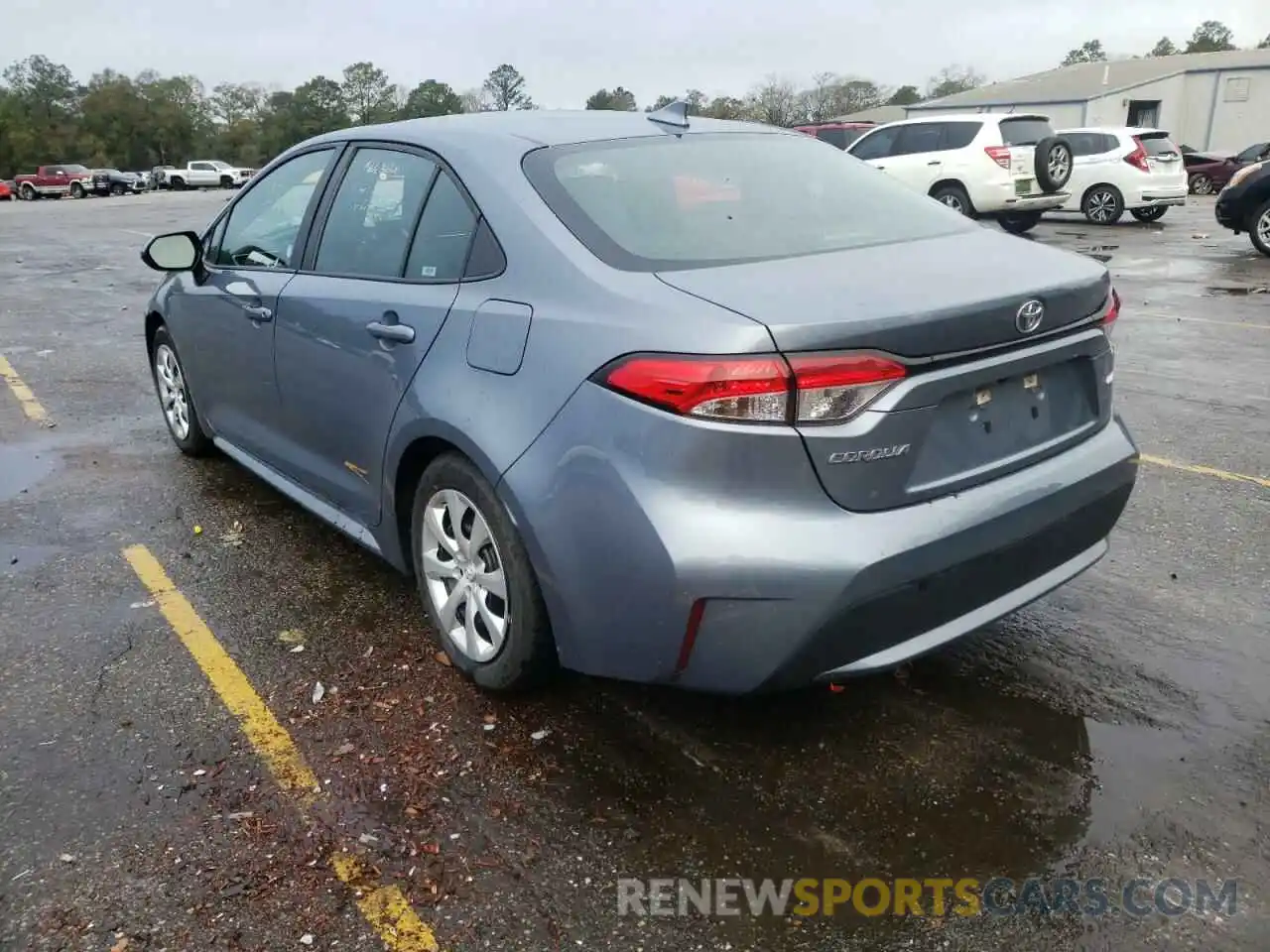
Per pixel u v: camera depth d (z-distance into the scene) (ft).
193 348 15.75
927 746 9.41
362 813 8.56
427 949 7.19
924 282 8.49
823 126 72.08
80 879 7.82
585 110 11.98
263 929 7.36
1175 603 12.08
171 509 15.47
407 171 11.23
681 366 7.70
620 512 8.07
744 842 8.23
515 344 9.00
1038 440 9.21
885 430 7.82
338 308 11.42
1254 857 7.97
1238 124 145.59
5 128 263.90
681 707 10.07
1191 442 18.12
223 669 10.84
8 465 17.52
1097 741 9.45
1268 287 36.32
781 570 7.67
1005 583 8.98
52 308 34.96
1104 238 53.78
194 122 315.99
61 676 10.69
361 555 13.75
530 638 9.39
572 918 7.47
